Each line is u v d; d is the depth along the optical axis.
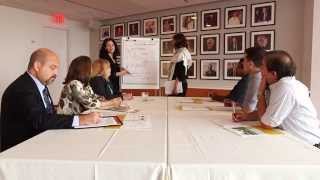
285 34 4.50
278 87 1.67
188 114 2.22
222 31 5.20
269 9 4.64
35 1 5.35
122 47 4.51
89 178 1.08
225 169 1.06
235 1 5.02
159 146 1.30
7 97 1.68
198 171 1.06
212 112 2.32
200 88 5.53
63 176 1.09
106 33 7.11
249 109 2.19
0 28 5.67
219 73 5.29
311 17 4.00
